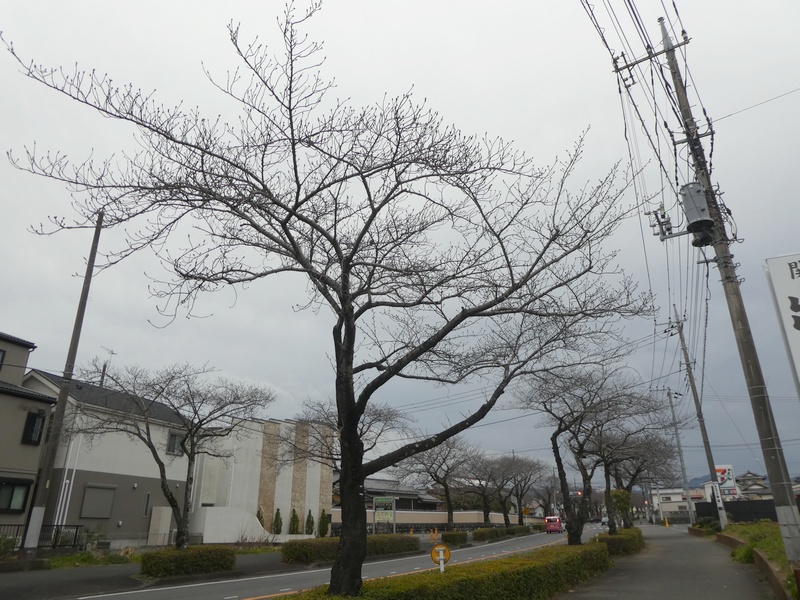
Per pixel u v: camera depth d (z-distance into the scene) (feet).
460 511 190.60
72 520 76.38
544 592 36.94
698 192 41.01
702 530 107.55
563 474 57.26
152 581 52.65
